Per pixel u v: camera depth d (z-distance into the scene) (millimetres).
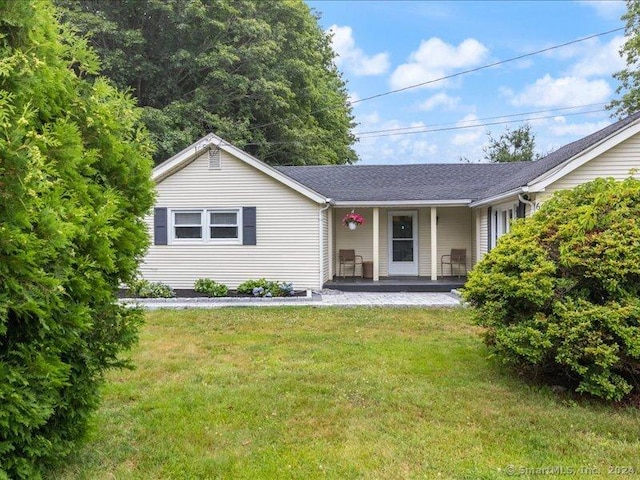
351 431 3543
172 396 4281
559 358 4105
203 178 11688
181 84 22031
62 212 2328
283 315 8492
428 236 13758
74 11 19094
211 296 10867
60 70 2812
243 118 21641
